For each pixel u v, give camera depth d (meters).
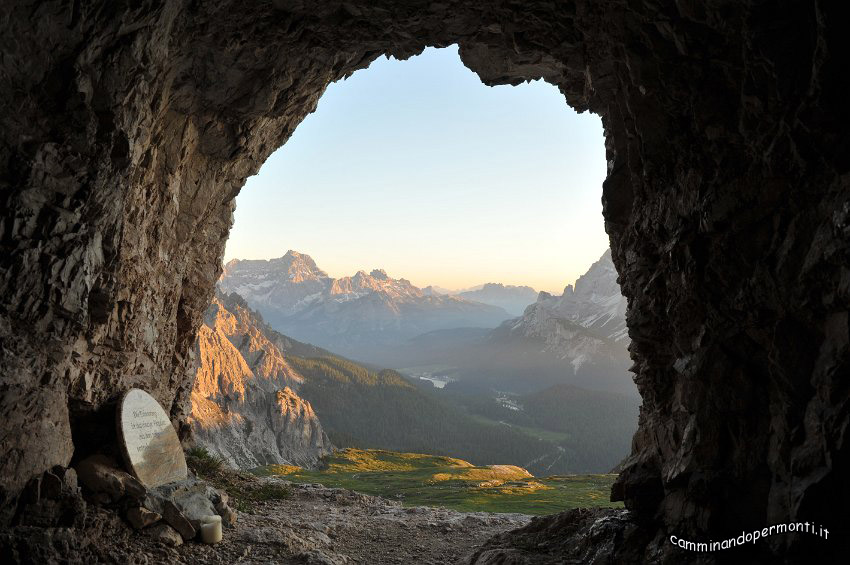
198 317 23.80
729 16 9.51
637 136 13.18
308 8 15.73
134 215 15.90
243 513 18.86
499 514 24.09
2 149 10.48
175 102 16.66
